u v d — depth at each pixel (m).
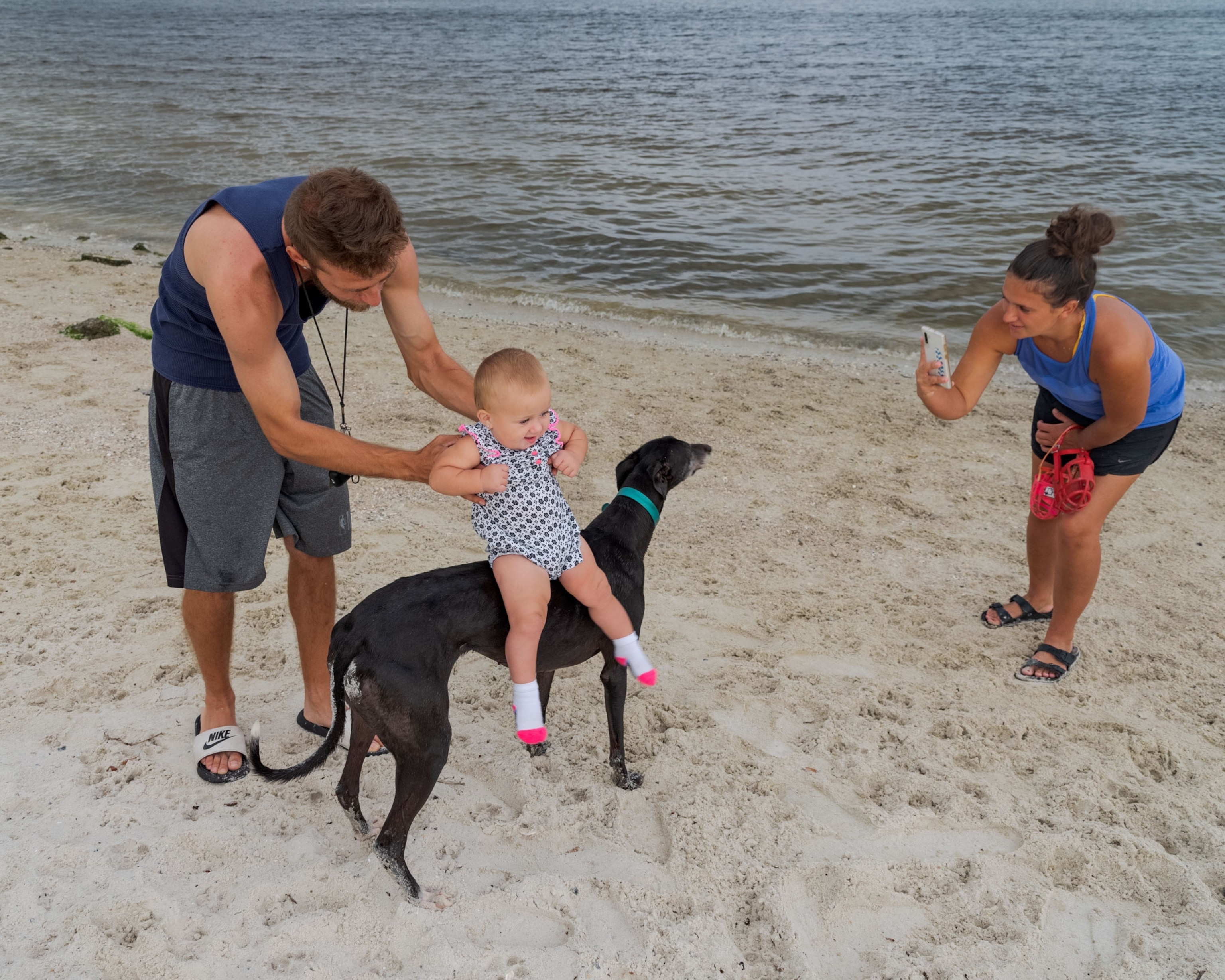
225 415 3.05
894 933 2.94
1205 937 2.91
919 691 4.22
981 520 5.89
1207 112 22.23
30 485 5.67
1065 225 3.50
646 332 9.70
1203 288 10.65
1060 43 41.12
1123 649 4.59
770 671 4.31
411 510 5.75
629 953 2.77
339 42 44.91
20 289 9.95
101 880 2.90
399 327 3.32
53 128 20.45
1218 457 6.94
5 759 3.45
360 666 2.82
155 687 3.94
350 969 2.68
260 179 16.14
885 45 41.81
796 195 14.98
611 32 51.56
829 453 6.79
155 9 78.38
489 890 3.01
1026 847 3.25
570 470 3.03
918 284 11.12
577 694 4.12
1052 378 4.02
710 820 3.34
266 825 3.24
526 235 12.98
